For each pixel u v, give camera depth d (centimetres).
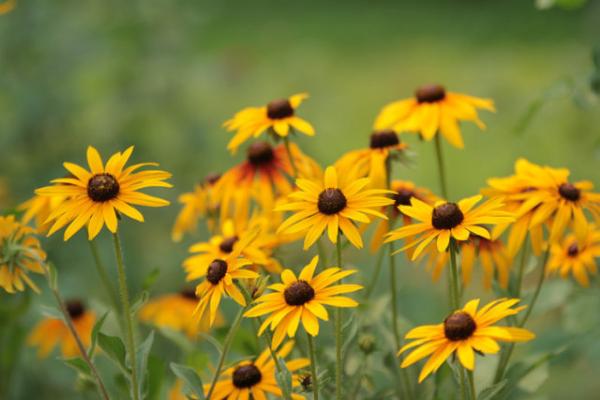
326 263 123
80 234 197
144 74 230
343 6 678
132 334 114
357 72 524
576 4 151
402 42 587
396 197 127
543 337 148
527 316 121
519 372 123
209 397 114
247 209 133
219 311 155
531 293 128
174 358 156
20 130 208
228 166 227
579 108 142
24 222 131
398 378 124
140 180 113
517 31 580
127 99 228
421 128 131
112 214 112
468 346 104
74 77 222
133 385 114
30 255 119
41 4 214
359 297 127
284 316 109
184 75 235
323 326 138
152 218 216
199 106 244
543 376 125
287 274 111
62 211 112
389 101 466
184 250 211
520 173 122
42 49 213
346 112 439
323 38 597
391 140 130
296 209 113
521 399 126
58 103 211
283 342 125
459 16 638
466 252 122
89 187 112
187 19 236
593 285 138
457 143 130
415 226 112
